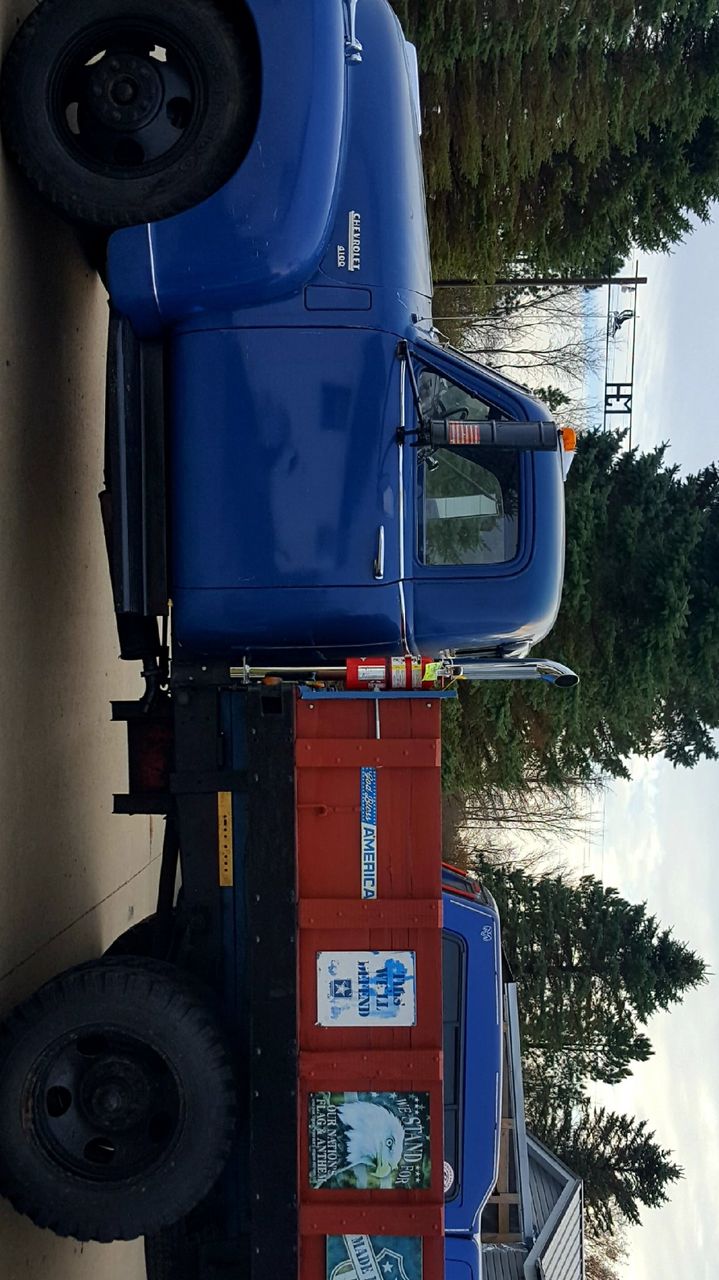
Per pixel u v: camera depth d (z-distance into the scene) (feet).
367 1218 13.00
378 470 14.33
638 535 40.75
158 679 15.01
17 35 14.46
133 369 14.52
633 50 41.55
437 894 13.09
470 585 14.71
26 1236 14.55
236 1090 13.41
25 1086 12.98
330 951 13.12
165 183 14.15
